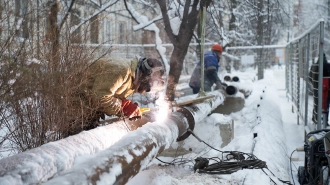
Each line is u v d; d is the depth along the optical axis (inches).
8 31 135.0
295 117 474.6
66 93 144.4
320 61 278.4
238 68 847.7
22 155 98.9
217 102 311.7
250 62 777.6
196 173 183.5
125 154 111.3
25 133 142.3
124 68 158.2
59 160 103.8
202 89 283.4
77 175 88.0
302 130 380.5
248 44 812.6
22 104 135.6
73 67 148.8
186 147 243.8
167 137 155.9
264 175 176.7
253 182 163.3
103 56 166.9
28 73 125.0
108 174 97.2
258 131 272.4
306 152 212.8
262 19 460.1
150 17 444.8
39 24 167.3
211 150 237.8
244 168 185.8
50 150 106.6
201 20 288.4
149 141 132.9
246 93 491.2
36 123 142.7
